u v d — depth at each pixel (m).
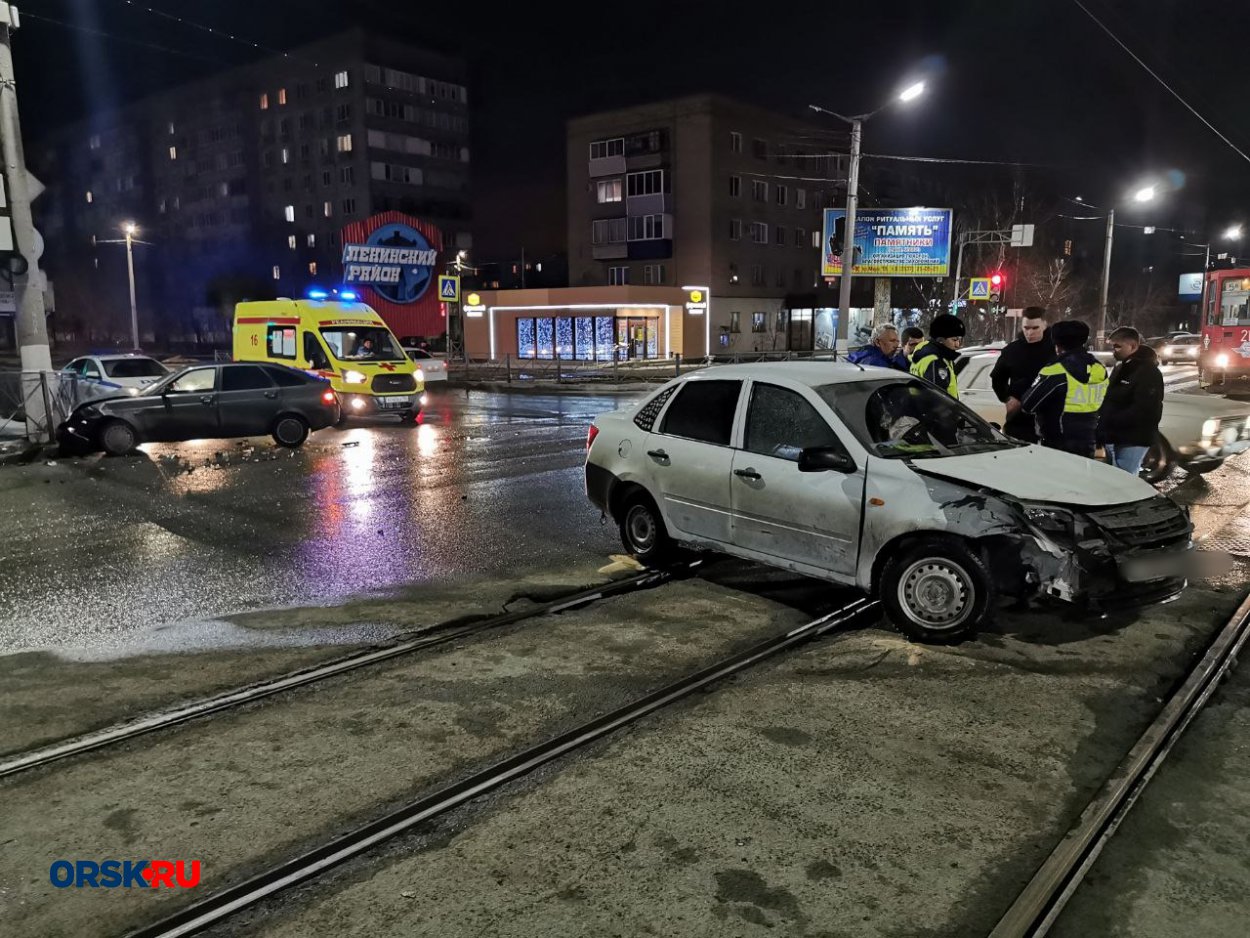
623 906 2.81
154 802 3.47
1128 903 2.83
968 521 4.79
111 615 5.79
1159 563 4.83
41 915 2.80
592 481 7.16
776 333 59.19
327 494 10.05
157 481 11.00
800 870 2.99
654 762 3.75
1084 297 66.12
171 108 83.81
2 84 13.83
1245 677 4.61
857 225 34.00
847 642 5.13
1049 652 4.94
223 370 13.93
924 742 3.92
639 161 55.53
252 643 5.25
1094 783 3.57
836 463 5.27
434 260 48.97
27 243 14.24
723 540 6.07
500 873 2.99
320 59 72.31
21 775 3.69
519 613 5.76
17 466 12.36
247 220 78.88
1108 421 7.80
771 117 57.22
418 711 4.29
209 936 2.69
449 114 76.44
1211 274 21.62
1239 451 9.90
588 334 47.62
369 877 2.97
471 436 15.75
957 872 2.99
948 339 6.82
